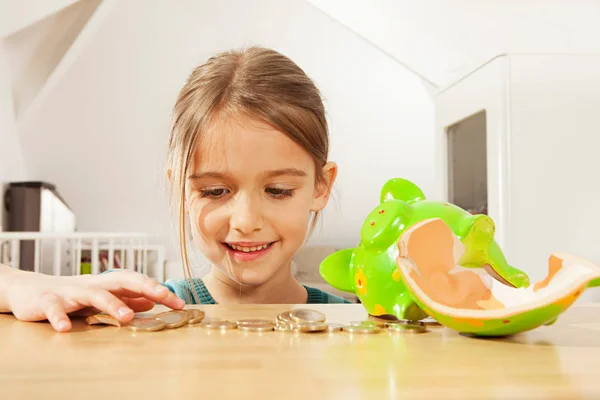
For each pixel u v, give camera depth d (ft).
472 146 4.78
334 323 1.18
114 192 12.79
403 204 1.34
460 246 1.22
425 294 1.12
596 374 0.79
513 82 4.26
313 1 4.96
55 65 8.50
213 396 0.66
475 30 4.57
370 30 4.98
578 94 4.30
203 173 1.65
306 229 1.79
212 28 9.89
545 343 1.01
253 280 1.74
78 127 11.19
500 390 0.70
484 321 1.02
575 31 4.34
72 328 1.14
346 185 12.96
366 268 1.34
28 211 8.64
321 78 10.90
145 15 9.41
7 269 1.49
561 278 1.13
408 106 11.32
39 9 6.02
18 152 10.78
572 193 4.26
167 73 10.54
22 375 0.76
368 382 0.73
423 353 0.92
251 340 1.02
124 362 0.84
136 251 9.82
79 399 0.64
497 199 4.28
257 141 1.62
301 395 0.66
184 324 1.16
